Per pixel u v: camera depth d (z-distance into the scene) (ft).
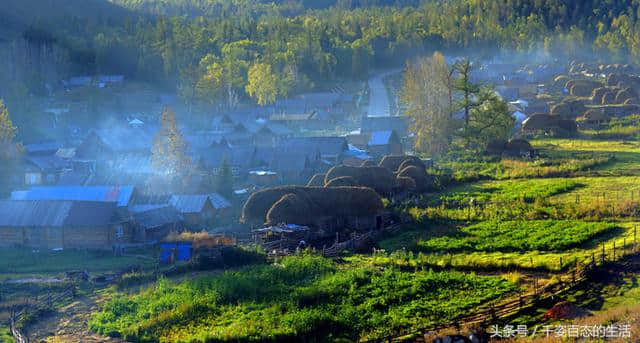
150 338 175.22
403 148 462.19
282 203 265.54
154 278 217.77
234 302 190.90
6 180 367.45
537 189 310.86
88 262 241.96
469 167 379.35
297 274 208.54
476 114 436.76
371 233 256.93
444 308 179.32
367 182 313.12
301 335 169.99
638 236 226.17
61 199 290.56
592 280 191.21
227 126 535.19
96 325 185.06
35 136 497.46
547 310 175.83
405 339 163.53
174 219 280.31
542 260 211.61
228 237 247.29
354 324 174.19
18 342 172.65
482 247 230.89
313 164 380.99
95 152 438.40
